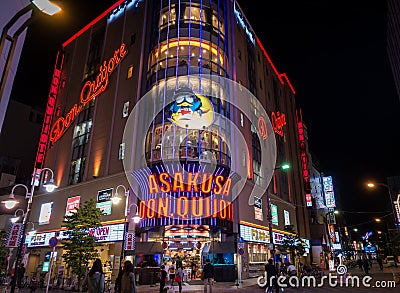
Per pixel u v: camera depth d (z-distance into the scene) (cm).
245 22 4281
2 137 4872
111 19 4069
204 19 3259
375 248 8331
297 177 5288
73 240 2178
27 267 3531
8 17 782
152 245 2602
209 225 2570
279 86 5434
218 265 2655
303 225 5028
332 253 6003
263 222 3516
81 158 3525
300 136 5900
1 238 2077
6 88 830
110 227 2848
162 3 3388
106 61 3803
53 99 4281
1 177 4400
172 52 3066
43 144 4031
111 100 3475
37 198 3866
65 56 4578
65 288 2327
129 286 826
